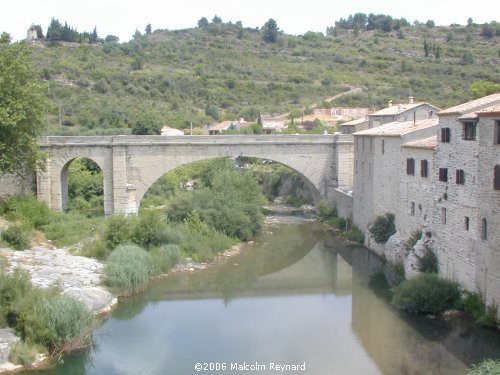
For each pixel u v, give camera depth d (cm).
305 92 16050
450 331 3384
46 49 16775
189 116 12912
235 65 18462
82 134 9619
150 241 5241
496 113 3111
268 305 4081
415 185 4444
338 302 4116
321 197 7244
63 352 3116
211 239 5734
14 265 4194
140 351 3181
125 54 18275
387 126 5772
